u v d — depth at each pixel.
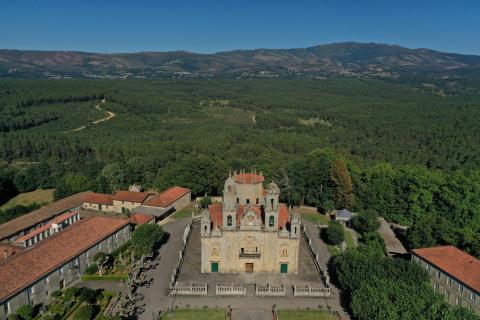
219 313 73.81
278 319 72.19
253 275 87.00
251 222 85.25
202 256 87.19
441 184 122.88
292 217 85.12
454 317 58.09
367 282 70.50
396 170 136.88
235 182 95.69
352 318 72.50
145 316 72.25
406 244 109.75
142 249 92.00
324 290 80.00
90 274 86.81
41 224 114.06
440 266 81.81
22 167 168.25
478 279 74.25
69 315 71.25
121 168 157.75
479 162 152.25
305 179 140.25
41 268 76.25
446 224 101.56
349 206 132.25
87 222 99.00
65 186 144.50
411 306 62.06
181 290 79.88
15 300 68.81
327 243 107.75
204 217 85.56
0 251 88.50
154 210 124.56
